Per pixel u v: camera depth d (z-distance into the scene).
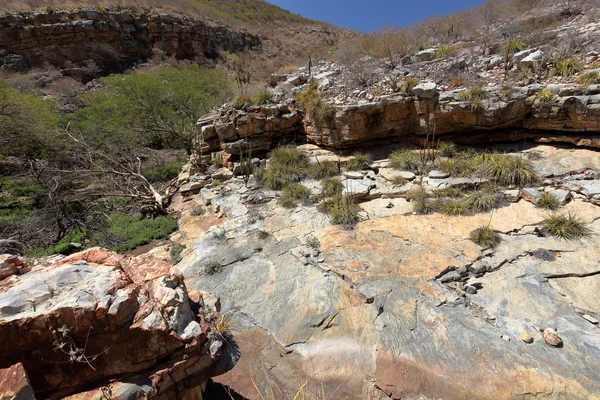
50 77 24.83
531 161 7.96
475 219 6.82
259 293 5.89
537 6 12.89
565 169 7.47
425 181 8.28
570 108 7.65
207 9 40.03
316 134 10.85
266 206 8.82
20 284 2.66
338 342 4.77
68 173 13.41
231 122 10.88
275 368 4.55
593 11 10.73
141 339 2.62
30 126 15.80
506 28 11.65
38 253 9.26
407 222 7.12
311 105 10.35
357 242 6.71
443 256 5.95
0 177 15.73
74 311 2.41
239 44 35.44
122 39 28.34
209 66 28.81
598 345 4.14
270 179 9.77
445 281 5.46
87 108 18.73
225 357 3.12
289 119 11.27
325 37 39.31
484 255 5.84
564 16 11.56
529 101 8.23
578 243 5.73
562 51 8.84
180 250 7.87
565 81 8.13
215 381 4.40
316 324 5.09
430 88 8.80
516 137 8.87
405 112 9.62
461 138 9.34
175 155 18.70
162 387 2.70
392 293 5.33
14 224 10.88
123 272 2.98
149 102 18.11
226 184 10.47
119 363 2.61
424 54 11.68
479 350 4.30
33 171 13.52
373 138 10.14
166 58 29.44
